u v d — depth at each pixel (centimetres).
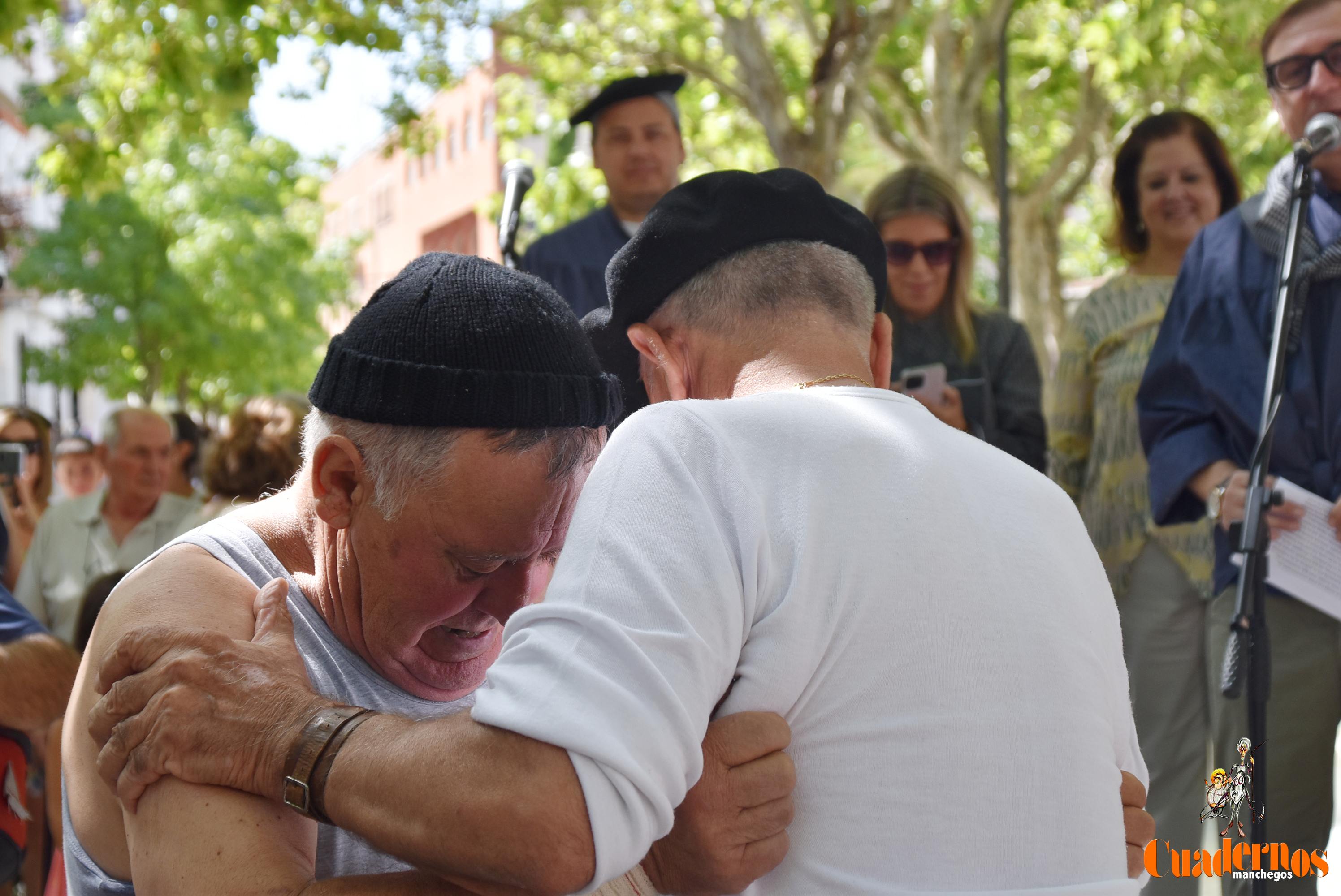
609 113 396
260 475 404
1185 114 390
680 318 152
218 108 862
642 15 1205
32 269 2130
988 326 385
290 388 2400
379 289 138
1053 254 1409
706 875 124
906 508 130
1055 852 127
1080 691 133
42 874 333
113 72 904
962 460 138
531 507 131
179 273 2180
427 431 129
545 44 1186
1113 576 369
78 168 930
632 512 125
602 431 140
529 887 114
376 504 133
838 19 916
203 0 791
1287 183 304
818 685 127
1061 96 1454
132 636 131
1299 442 296
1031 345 389
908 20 1184
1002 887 125
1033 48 1348
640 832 115
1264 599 266
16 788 233
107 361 2158
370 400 130
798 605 125
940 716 126
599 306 380
